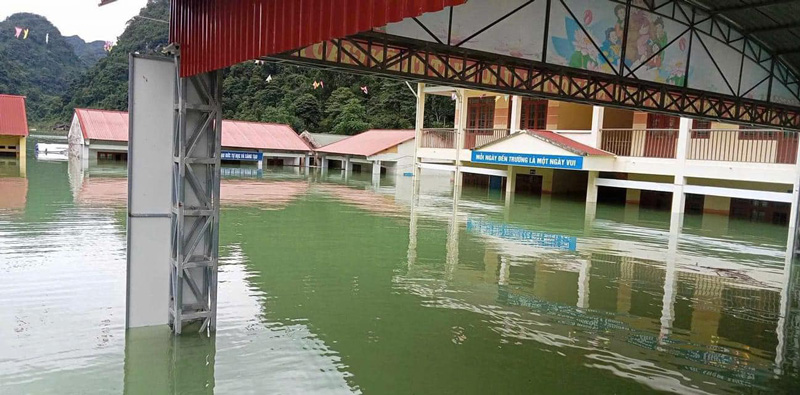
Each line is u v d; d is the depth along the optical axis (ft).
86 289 24.31
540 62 26.32
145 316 20.62
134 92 19.74
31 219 39.32
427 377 17.40
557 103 75.00
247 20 17.01
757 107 38.29
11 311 21.30
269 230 40.83
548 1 26.21
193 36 19.70
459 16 23.61
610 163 62.28
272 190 68.28
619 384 17.54
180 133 19.57
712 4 31.42
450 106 152.97
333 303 24.45
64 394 15.26
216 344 19.31
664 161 58.08
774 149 51.55
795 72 38.58
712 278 31.91
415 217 50.96
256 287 26.27
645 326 23.16
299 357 18.48
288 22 15.39
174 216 20.35
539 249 38.24
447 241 39.83
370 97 165.58
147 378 16.47
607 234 45.57
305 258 32.58
